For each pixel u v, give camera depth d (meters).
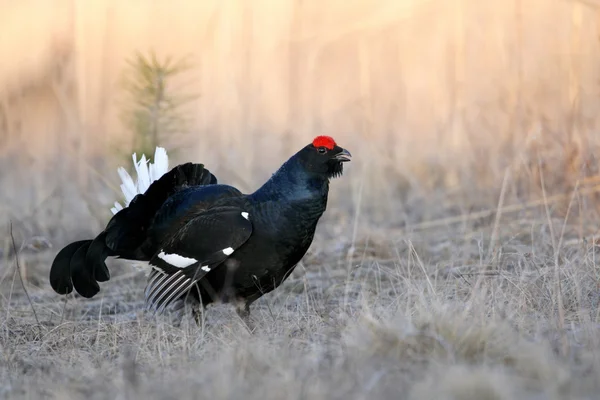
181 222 13.76
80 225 21.73
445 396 8.02
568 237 16.45
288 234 13.34
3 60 29.33
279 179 13.39
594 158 17.92
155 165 15.73
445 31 27.27
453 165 22.56
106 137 26.20
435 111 25.52
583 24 21.78
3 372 11.21
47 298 16.91
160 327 12.39
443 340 9.61
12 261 18.33
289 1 30.03
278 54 29.27
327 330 11.77
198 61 28.41
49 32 29.98
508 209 17.91
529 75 21.91
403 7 29.16
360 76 28.62
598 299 12.38
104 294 17.12
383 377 8.80
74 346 12.57
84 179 23.52
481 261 14.38
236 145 25.30
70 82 26.59
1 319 14.39
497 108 22.25
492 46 24.72
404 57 28.12
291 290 15.74
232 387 8.52
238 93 26.64
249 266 13.42
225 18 27.69
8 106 26.67
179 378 9.34
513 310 11.73
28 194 23.41
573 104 18.45
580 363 9.38
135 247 14.30
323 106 28.28
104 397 9.16
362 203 21.66
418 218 20.23
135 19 31.05
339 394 8.30
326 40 29.22
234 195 13.76
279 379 8.84
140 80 20.55
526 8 24.50
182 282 13.45
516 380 8.52
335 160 13.38
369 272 16.38
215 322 14.14
